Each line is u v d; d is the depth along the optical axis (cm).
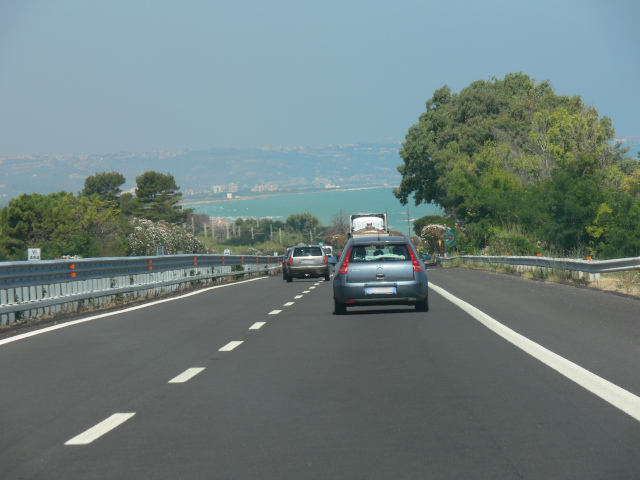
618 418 1523
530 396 1745
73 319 3644
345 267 3678
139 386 1950
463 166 16875
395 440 1383
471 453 1289
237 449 1338
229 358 2392
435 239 18788
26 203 16162
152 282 5291
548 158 15100
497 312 3662
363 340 2761
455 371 2089
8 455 1320
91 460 1282
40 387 1956
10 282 3391
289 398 1770
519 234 11031
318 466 1227
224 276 7706
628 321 3206
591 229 10394
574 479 1137
